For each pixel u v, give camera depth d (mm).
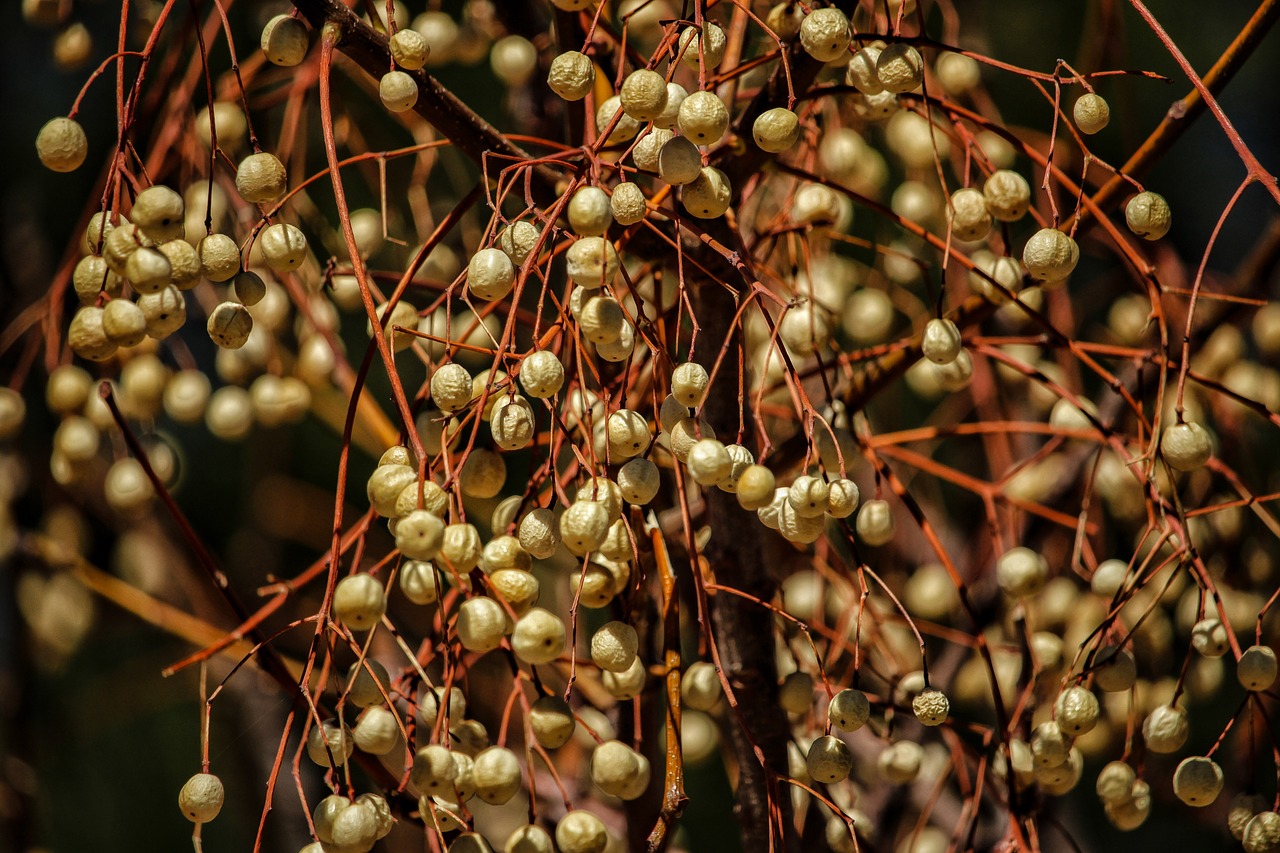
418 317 1493
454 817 1403
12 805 1891
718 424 1527
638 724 1467
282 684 1482
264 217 1431
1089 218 1661
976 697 1731
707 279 1503
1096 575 1505
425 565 1412
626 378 1420
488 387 1391
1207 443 1438
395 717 1393
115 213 1414
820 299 1638
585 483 1450
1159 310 1461
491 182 1479
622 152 1486
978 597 1732
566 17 1542
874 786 1728
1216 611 1497
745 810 1528
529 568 1401
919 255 1732
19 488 1938
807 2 1462
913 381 1713
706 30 1433
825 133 1673
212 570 1490
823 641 1646
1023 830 1509
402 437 1434
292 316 1755
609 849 1591
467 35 1681
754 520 1521
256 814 1923
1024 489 1740
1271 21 1474
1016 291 1523
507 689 1771
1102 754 1740
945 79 1676
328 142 1406
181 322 1409
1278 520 1872
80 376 1618
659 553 1460
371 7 1493
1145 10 1435
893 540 1790
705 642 1508
